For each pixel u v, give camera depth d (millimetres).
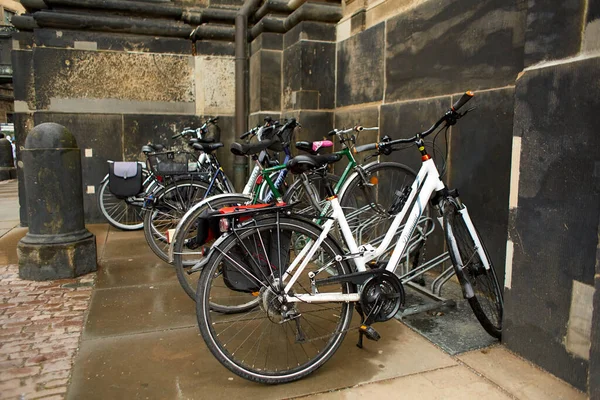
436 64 3584
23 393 2127
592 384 1844
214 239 2227
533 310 2334
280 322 2271
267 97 5652
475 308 2502
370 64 4469
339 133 3533
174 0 6051
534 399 2084
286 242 2348
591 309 2043
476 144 3205
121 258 4355
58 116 5719
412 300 3191
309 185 3510
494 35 3035
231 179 6363
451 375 2287
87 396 2113
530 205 2322
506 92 2945
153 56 5949
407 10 3898
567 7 2102
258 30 5672
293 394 2146
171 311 3096
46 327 2828
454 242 2604
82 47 5703
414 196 2680
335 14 5035
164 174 4090
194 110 6168
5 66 17203
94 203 5957
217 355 2131
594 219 2020
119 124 5914
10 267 4055
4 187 11016
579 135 2064
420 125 3762
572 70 2082
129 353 2518
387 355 2490
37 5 5555
